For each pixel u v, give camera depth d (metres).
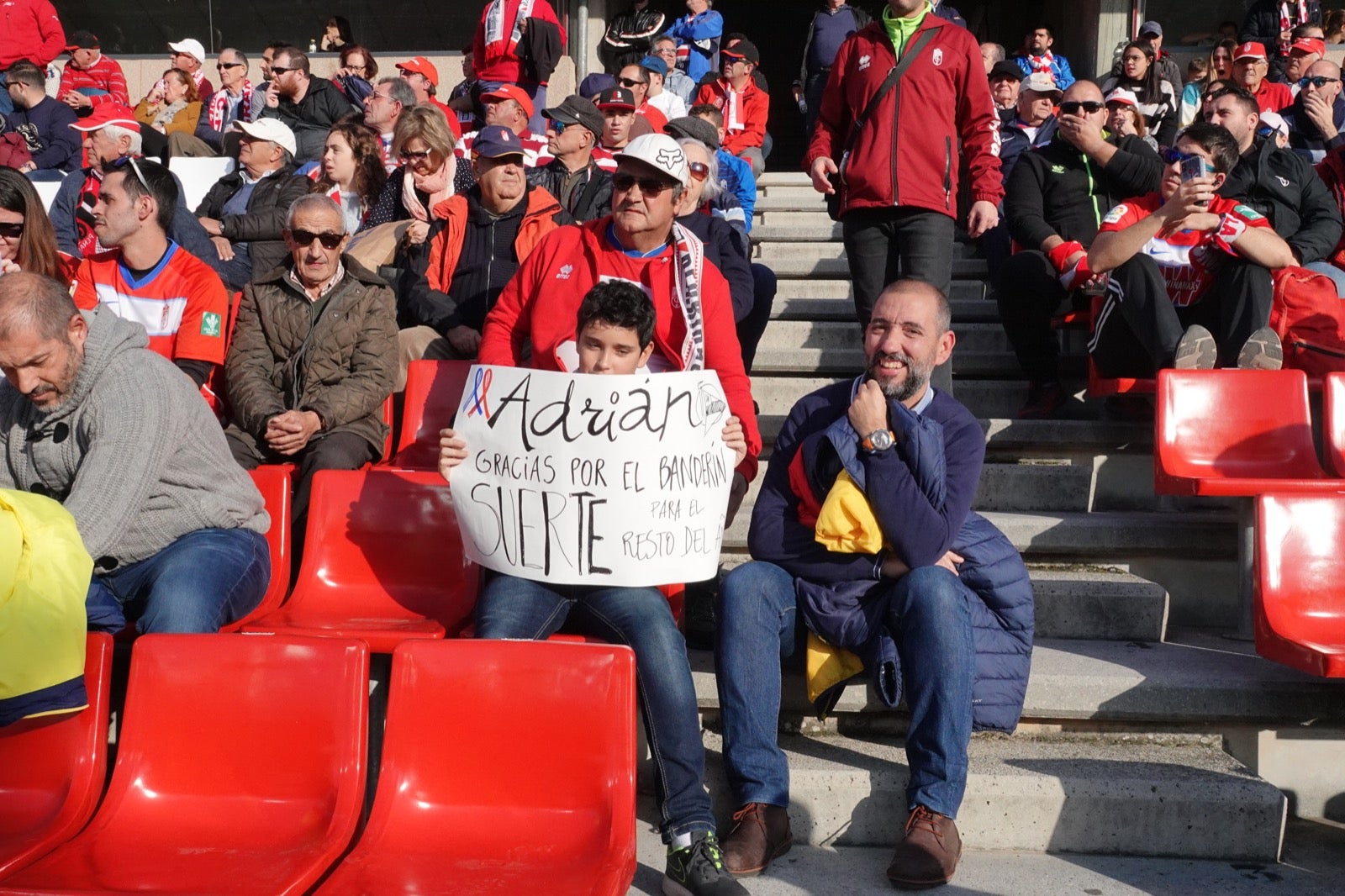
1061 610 3.98
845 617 3.26
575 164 6.09
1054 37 12.12
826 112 4.99
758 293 5.01
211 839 2.66
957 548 3.34
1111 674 3.52
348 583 3.68
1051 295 5.00
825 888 2.99
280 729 2.74
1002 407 5.37
